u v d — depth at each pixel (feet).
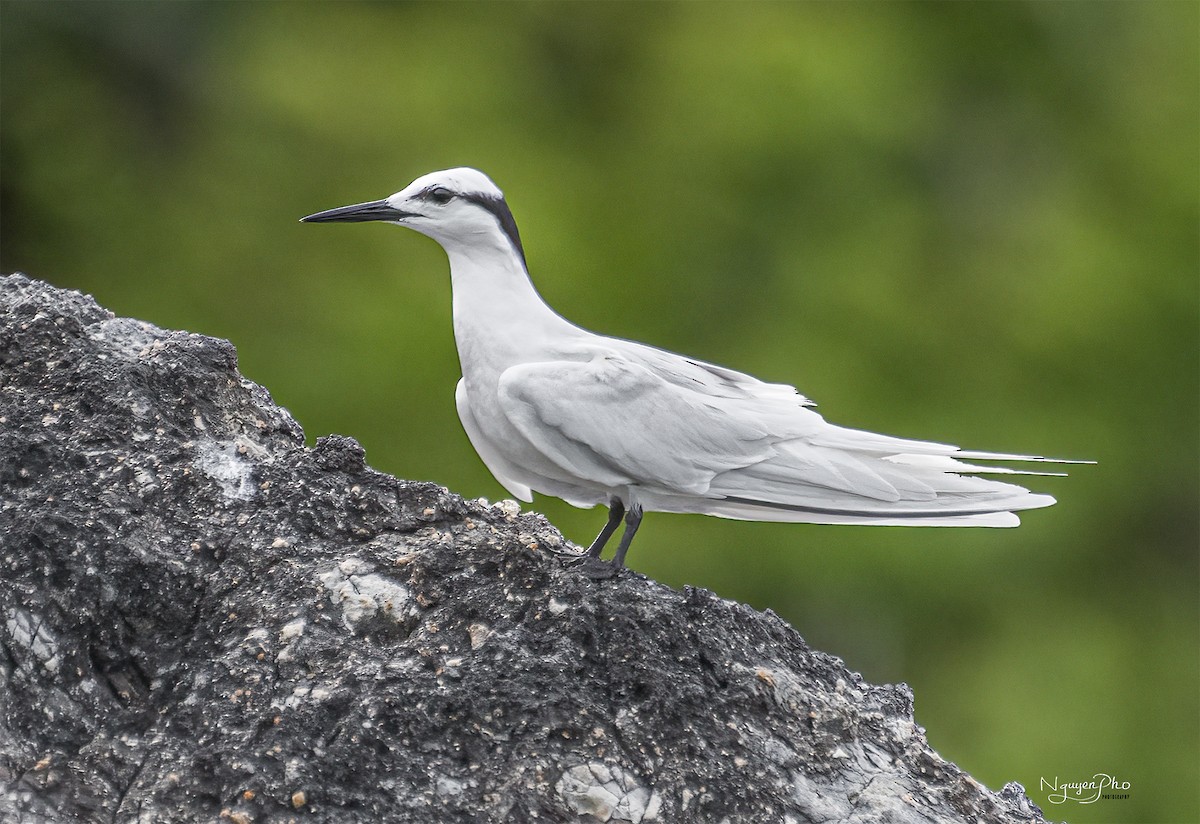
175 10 62.54
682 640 19.33
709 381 21.67
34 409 20.22
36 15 61.87
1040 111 64.75
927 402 57.67
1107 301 59.57
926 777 19.79
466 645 18.95
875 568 54.85
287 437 21.62
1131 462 59.88
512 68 62.80
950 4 64.90
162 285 58.90
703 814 18.12
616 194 60.18
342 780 17.52
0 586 18.20
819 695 19.79
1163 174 62.44
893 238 59.11
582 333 21.83
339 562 19.45
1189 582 60.34
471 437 22.24
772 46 58.90
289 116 59.98
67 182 60.85
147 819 17.16
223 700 18.07
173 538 19.38
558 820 17.83
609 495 21.63
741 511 21.67
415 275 57.36
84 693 18.13
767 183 59.52
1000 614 57.67
